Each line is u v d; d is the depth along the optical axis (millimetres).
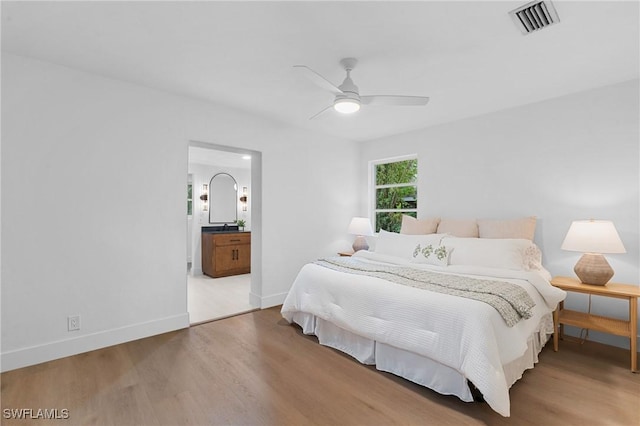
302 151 4207
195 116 3188
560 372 2262
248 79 2729
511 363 2008
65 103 2484
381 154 4730
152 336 2912
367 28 1966
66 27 1962
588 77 2648
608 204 2789
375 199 5012
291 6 1756
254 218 3924
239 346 2709
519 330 2018
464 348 1794
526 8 1769
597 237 2479
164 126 2994
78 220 2541
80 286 2549
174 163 3059
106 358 2459
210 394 1983
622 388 2049
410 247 3338
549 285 2453
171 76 2676
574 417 1758
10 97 2264
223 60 2389
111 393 1986
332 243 4598
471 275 2688
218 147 3512
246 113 3592
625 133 2711
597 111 2854
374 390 2043
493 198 3518
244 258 5922
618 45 2146
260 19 1879
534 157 3225
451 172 3895
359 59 2354
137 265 2846
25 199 2318
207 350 2621
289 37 2072
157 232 2959
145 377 2180
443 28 1962
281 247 3971
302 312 3010
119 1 1712
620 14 1810
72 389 2027
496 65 2441
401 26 1941
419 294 2125
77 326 2533
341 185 4738
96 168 2625
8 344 2254
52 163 2426
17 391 2000
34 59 2357
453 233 3523
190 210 6844
